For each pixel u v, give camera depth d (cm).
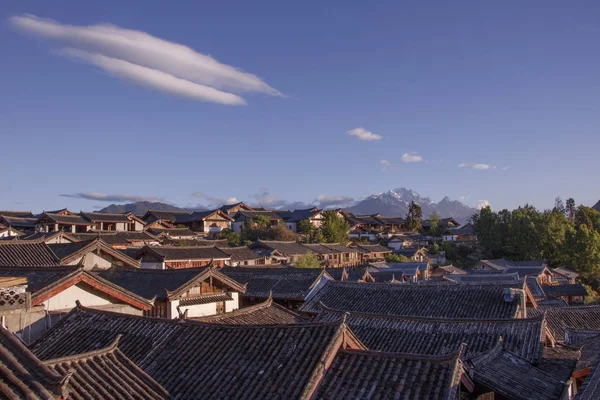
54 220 7525
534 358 1941
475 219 11394
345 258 8344
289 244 7744
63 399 832
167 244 7038
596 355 2083
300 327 1452
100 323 1742
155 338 1594
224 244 7819
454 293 3052
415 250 9338
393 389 1208
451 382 1185
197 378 1331
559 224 8688
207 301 2809
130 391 1070
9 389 761
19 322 1714
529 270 6856
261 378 1272
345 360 1342
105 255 3172
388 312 3042
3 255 2550
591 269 7581
